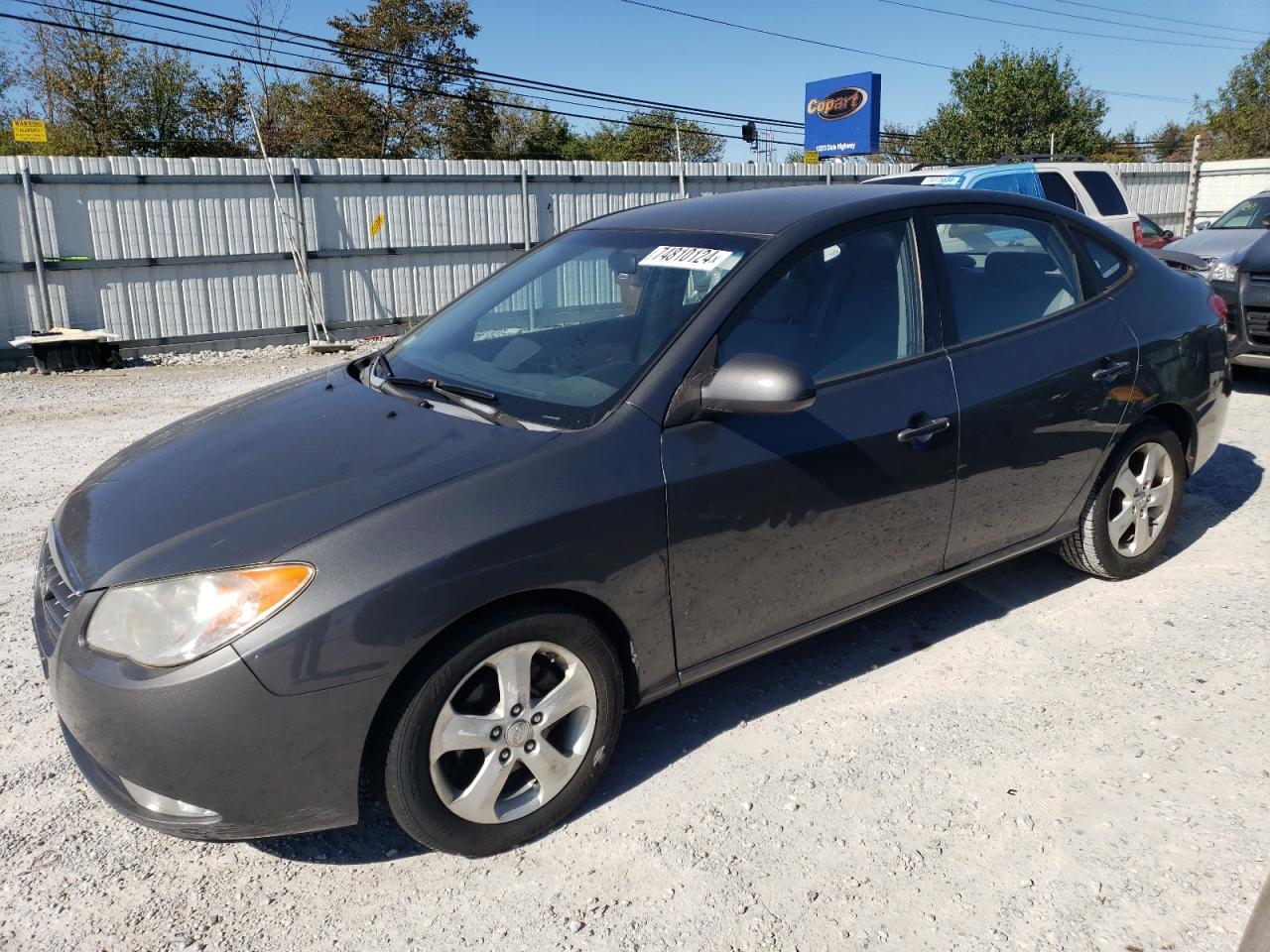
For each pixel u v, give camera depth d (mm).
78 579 2533
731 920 2445
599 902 2523
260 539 2424
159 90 32938
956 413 3365
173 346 13477
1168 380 4066
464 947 2395
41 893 2602
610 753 2877
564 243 3918
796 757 3107
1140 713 3266
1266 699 3309
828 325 3217
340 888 2613
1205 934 2332
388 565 2393
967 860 2621
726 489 2875
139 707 2297
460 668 2518
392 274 15070
